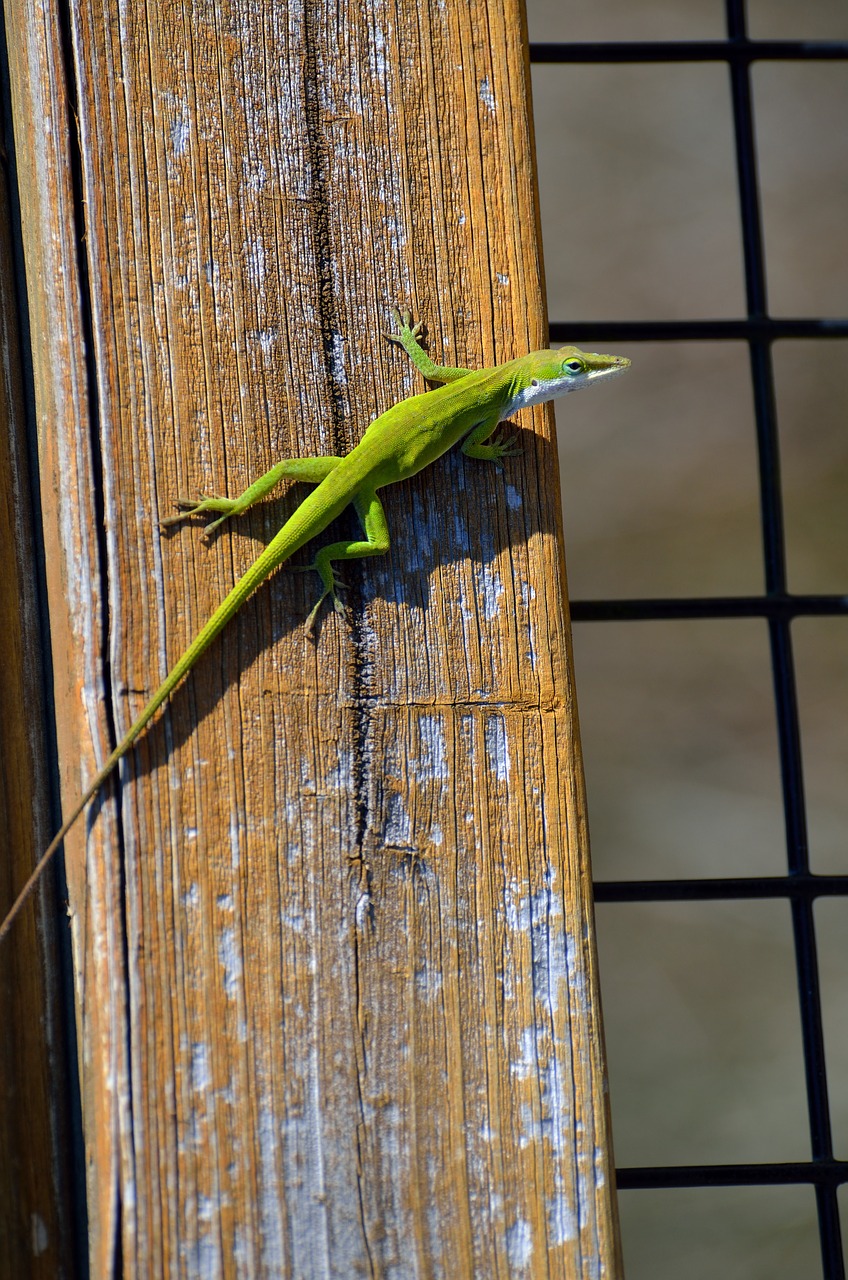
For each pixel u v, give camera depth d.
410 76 1.29
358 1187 1.27
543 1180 1.27
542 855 1.28
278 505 1.28
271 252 1.28
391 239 1.29
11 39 1.29
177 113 1.28
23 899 1.26
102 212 1.28
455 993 1.27
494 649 1.28
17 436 1.29
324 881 1.27
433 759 1.28
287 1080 1.27
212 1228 1.26
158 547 1.28
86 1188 1.27
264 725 1.28
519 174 1.29
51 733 1.29
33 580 1.29
